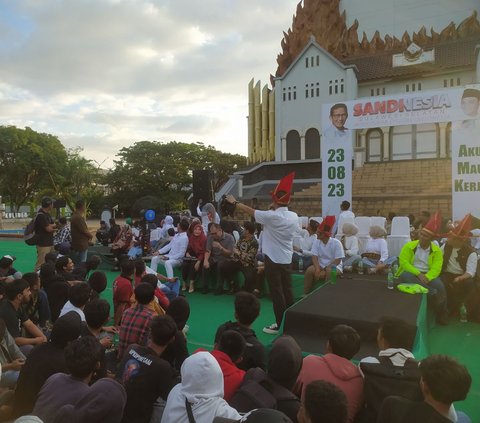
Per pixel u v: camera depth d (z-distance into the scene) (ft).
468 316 21.25
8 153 168.86
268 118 126.93
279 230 18.15
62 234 36.11
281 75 126.62
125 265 19.44
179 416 7.89
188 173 176.45
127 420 9.42
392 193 86.28
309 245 26.76
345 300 17.15
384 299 17.29
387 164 98.68
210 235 27.58
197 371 7.95
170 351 12.35
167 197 168.14
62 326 10.32
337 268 23.03
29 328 15.11
